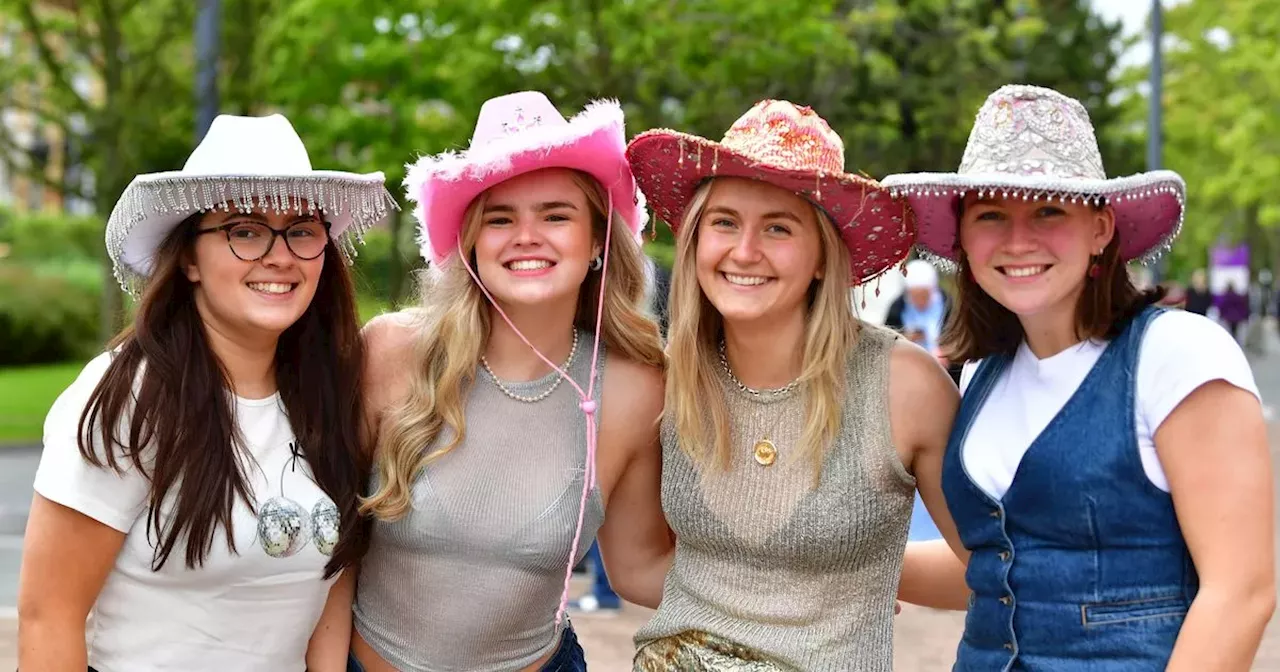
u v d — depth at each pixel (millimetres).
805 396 2799
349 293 2789
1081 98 21594
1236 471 2264
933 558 3143
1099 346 2484
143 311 2537
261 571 2562
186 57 15688
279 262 2545
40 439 13977
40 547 2455
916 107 19031
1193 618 2256
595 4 12930
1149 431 2354
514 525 2828
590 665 5547
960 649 2645
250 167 2539
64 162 16547
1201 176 30859
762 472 2791
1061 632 2387
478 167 2744
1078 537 2383
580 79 12922
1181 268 52625
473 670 2904
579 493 2895
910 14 19844
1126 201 2449
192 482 2453
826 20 16484
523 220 2820
